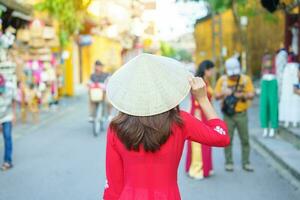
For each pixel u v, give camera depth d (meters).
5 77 7.26
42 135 11.22
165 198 2.48
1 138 10.48
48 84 16.50
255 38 26.33
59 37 18.45
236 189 6.41
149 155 2.48
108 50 37.84
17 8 13.77
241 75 7.07
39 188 6.46
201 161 6.95
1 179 6.96
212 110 2.72
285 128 9.98
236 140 10.55
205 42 35.16
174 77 2.52
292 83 10.12
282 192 6.28
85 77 35.72
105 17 28.78
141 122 2.45
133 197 2.49
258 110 16.39
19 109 15.98
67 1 17.44
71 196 6.07
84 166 7.80
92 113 11.13
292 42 13.97
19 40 15.33
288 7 8.55
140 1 33.16
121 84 2.49
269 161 8.26
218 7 16.81
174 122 2.50
